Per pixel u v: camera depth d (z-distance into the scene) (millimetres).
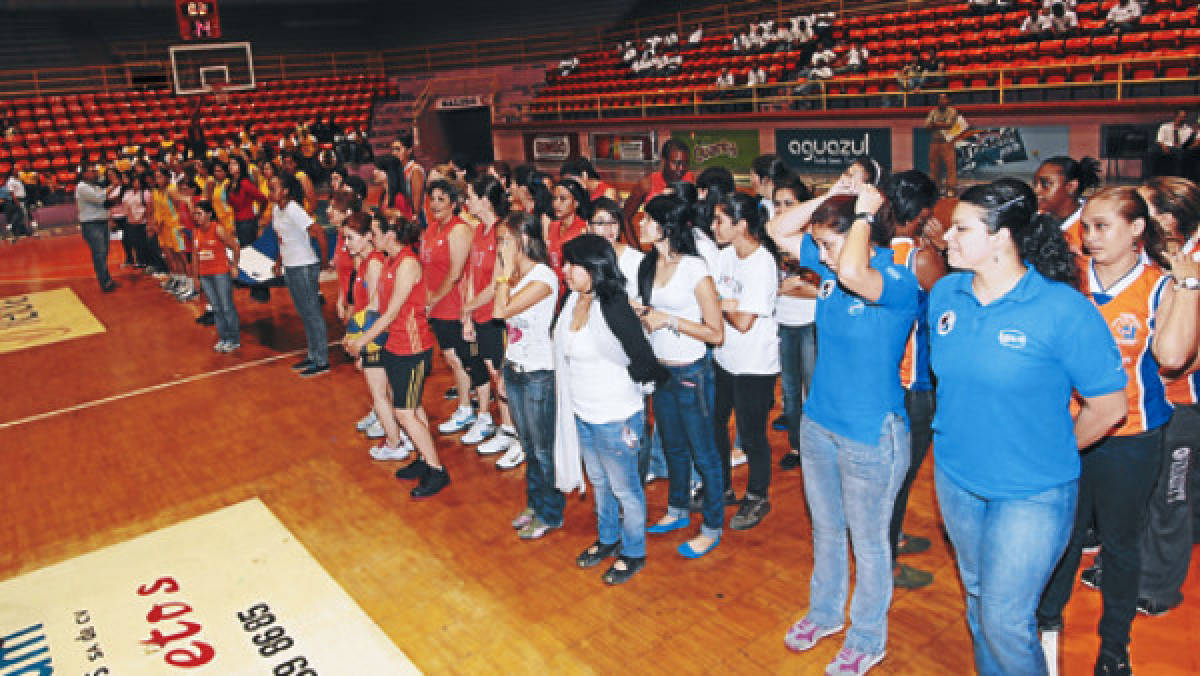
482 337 6082
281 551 5223
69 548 5441
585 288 4066
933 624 4117
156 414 7746
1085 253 3605
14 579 5094
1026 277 2867
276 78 31266
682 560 4816
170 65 29562
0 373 9250
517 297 4746
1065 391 2879
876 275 3271
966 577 3270
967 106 15391
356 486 6055
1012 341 2832
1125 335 3344
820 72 18453
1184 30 14672
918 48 18172
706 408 4609
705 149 19969
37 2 28312
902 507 4223
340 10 34031
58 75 29297
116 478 6461
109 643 4398
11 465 6816
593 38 29156
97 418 7742
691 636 4148
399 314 5414
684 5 27906
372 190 9297
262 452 6758
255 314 11086
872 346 3398
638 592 4543
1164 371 3682
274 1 31828
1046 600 3836
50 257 16531
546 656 4078
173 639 4398
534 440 5004
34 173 21734
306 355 9250
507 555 5020
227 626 4488
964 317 2982
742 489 5598
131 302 12133
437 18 33250
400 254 5434
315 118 28016
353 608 4578
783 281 5336
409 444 6586
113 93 27484
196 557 5219
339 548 5223
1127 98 14305
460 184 6688
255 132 26750
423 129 28875
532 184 6191
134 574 5066
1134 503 3426
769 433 6398
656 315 4316
